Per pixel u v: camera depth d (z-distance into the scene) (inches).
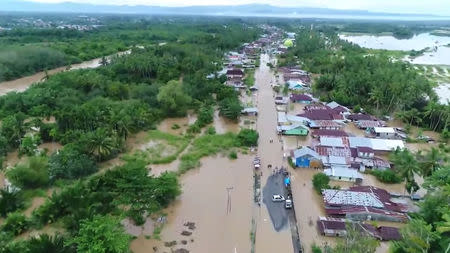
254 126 3843.5
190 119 4072.3
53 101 4045.3
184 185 2618.1
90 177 2620.6
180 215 2251.5
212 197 2470.5
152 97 4291.3
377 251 1920.5
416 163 2465.6
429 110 3890.3
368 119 4010.8
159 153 3117.6
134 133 3491.6
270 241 2046.0
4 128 3125.0
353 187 2507.4
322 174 2615.7
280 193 2539.4
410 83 4382.4
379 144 3223.4
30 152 3006.9
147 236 2033.7
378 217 2207.2
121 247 1627.7
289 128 3604.8
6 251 1702.8
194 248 1962.4
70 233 1859.0
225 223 2192.4
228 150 3225.9
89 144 2849.4
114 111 3437.5
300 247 1985.7
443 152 3319.4
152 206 2153.1
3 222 2129.7
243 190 2571.4
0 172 2768.2
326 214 2295.8
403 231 1788.9
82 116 3299.7
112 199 2178.9
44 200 2373.3
